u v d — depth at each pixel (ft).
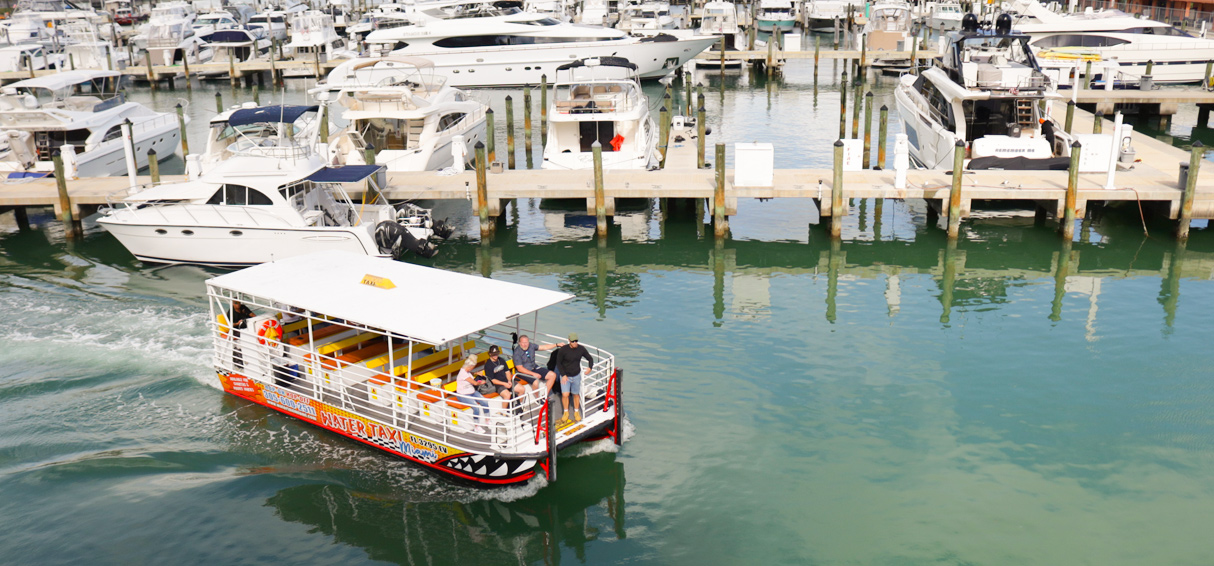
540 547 36.78
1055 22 147.13
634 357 54.13
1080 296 63.82
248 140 75.87
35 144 92.84
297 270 48.32
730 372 52.03
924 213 84.79
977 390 49.60
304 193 71.00
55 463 41.93
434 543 36.99
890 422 46.19
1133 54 140.56
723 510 38.93
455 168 85.92
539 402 40.52
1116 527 37.37
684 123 112.68
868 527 37.60
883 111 96.58
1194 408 47.14
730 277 69.36
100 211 70.54
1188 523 37.58
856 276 69.10
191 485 40.57
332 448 43.96
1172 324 58.44
